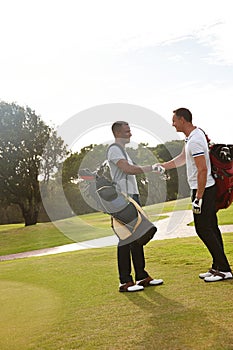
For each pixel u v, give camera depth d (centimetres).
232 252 721
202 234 522
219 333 366
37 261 797
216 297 459
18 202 1914
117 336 374
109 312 435
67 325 404
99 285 549
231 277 525
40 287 552
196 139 491
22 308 454
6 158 1842
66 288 543
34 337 377
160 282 525
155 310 432
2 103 1841
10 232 1728
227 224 1285
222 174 505
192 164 504
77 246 1294
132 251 520
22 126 1820
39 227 1738
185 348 343
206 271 585
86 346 358
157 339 363
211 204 509
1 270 717
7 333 388
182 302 450
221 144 509
